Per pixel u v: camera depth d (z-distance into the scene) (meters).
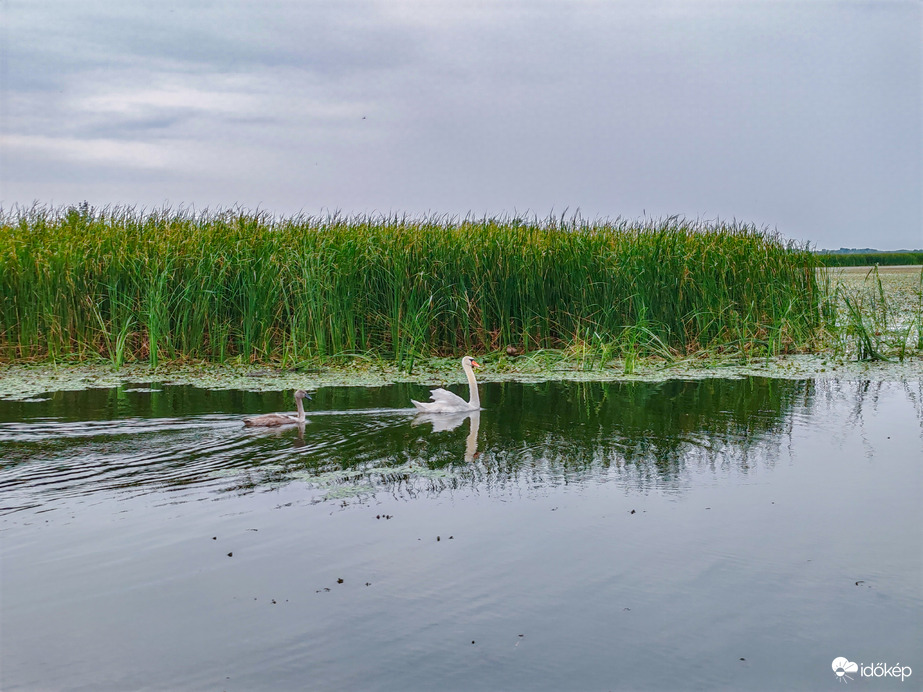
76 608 6.78
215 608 6.80
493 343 19.92
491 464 10.80
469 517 8.84
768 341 20.36
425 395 15.71
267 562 7.67
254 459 10.79
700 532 8.42
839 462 10.94
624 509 9.11
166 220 20.92
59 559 7.66
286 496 9.42
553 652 6.19
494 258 19.91
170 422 12.87
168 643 6.28
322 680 5.82
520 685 5.77
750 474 10.42
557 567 7.58
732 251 20.83
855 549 8.00
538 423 13.20
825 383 16.95
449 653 6.18
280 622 6.59
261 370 18.44
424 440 11.98
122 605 6.84
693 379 17.53
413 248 20.06
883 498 9.46
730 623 6.61
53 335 19.27
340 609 6.80
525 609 6.82
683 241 20.55
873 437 12.27
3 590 7.05
